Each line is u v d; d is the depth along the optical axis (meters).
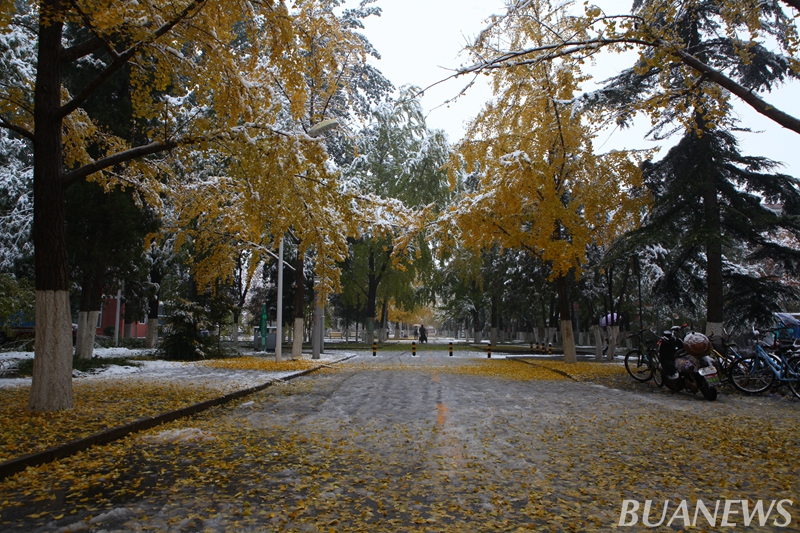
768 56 16.11
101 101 20.00
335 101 23.03
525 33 17.36
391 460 6.92
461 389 14.95
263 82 12.34
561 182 21.69
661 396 13.45
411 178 40.06
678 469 6.59
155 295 31.12
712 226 18.42
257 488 5.61
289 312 43.75
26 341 20.39
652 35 9.53
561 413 10.71
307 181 12.61
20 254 23.47
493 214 20.88
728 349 15.30
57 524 4.59
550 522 4.78
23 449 6.79
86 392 12.25
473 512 5.04
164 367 20.83
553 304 38.31
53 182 10.06
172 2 9.99
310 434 8.53
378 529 4.56
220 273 23.11
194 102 21.36
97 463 6.62
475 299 54.00
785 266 19.78
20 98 10.65
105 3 8.36
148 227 22.16
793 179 18.83
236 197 17.97
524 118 20.17
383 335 55.69
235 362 24.03
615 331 26.81
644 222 20.89
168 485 5.76
